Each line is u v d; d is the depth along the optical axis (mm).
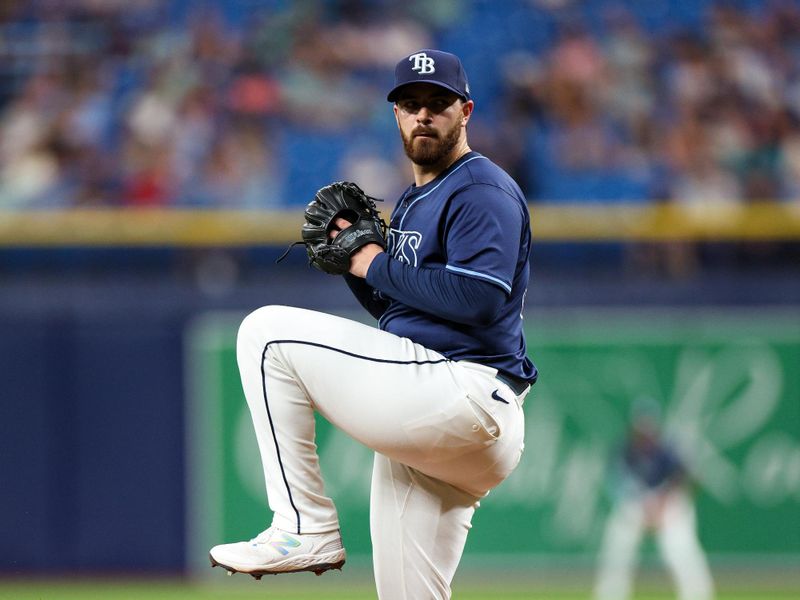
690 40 44562
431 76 12688
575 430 35875
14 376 36312
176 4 44938
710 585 35625
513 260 12469
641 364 35875
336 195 12891
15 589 35312
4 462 36281
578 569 35625
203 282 37000
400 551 13547
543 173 40906
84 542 36312
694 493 35781
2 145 40562
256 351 12586
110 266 38438
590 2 45938
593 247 38562
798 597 33719
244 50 43844
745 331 35688
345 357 12359
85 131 41062
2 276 37656
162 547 36219
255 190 40250
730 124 41906
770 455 35500
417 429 12320
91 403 36312
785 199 39969
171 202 39781
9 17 44188
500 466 13109
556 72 43594
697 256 37531
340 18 45188
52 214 36656
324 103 42688
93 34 44031
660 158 41062
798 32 44906
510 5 46125
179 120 41531
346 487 35781
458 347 12789
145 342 36281
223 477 36031
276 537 12586
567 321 36094
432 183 13094
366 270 12633
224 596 34281
